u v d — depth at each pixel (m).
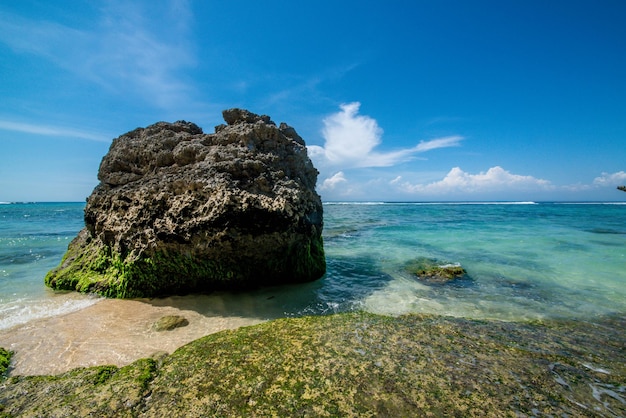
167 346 6.45
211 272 9.41
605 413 4.40
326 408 4.37
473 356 5.79
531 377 5.18
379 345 6.11
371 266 13.63
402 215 46.41
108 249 10.30
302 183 11.83
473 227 27.84
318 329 6.84
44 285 10.73
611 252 16.23
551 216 42.03
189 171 9.81
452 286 10.88
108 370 5.36
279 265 10.33
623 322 7.77
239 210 8.69
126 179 11.29
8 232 26.19
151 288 9.44
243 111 12.88
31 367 5.64
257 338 6.37
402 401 4.52
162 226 8.94
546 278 11.79
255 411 4.31
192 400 4.51
